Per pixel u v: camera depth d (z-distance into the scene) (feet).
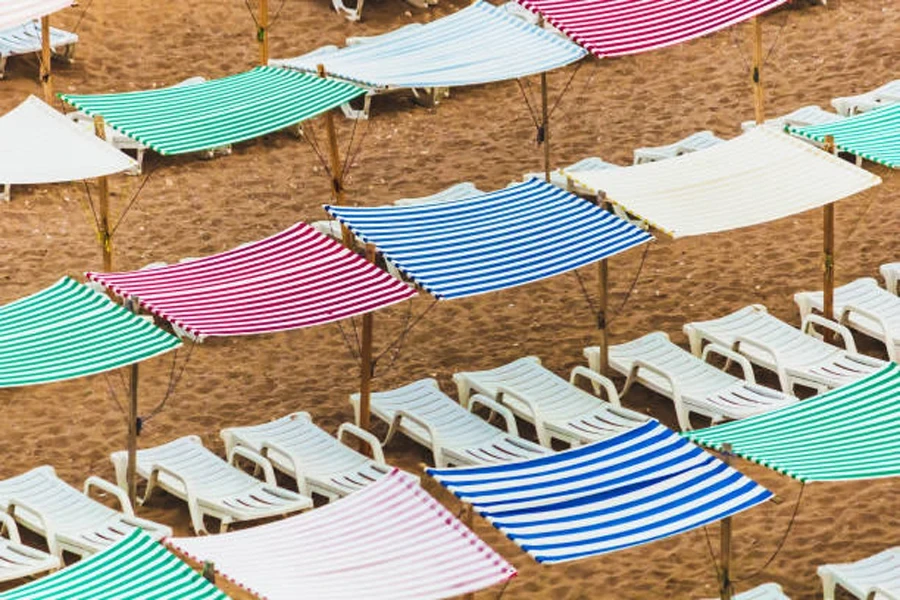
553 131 230.68
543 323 184.75
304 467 153.89
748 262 194.70
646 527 118.62
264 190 216.54
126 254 199.62
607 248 160.86
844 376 165.07
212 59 249.55
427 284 152.15
